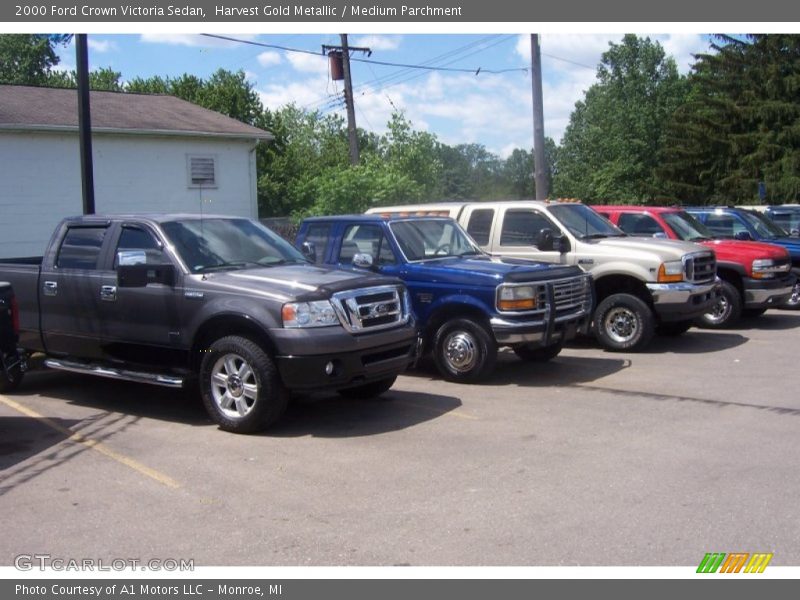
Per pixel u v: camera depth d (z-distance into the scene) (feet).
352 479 19.49
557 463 20.49
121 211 66.39
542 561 14.83
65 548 15.72
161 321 25.18
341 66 85.35
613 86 170.09
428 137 99.09
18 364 24.70
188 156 70.23
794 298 50.88
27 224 61.11
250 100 112.57
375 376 24.30
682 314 35.91
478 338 29.86
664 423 24.39
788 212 58.44
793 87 120.26
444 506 17.60
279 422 24.99
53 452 22.07
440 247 33.47
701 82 136.56
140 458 21.42
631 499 17.80
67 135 62.54
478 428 24.03
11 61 120.98
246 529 16.52
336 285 23.75
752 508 17.15
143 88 123.85
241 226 28.35
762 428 23.66
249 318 22.99
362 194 74.18
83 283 26.96
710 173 129.59
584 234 38.11
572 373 32.45
